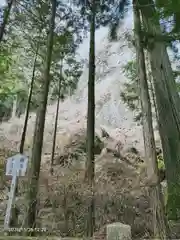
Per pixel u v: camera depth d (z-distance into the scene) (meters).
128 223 3.35
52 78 9.20
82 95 13.55
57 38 7.68
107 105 12.85
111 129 11.87
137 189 3.84
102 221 3.47
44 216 3.62
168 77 5.22
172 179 4.36
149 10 5.33
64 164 8.26
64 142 10.44
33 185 3.96
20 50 8.82
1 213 4.29
